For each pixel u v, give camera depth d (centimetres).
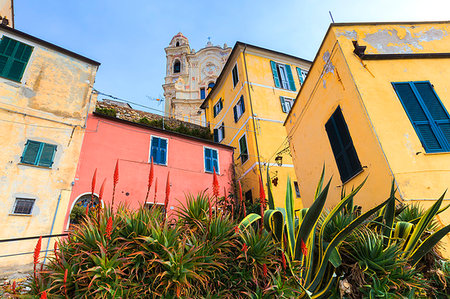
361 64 636
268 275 304
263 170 1436
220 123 2045
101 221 275
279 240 359
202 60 3916
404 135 534
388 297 316
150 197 1107
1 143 868
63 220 870
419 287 345
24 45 1059
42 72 1058
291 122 1027
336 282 353
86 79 1174
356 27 706
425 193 473
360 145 588
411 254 374
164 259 259
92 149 1062
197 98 3491
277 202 1371
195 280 271
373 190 544
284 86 1853
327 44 737
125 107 1738
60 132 1007
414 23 718
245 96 1672
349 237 382
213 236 315
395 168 497
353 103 611
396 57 645
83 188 972
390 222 405
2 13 1372
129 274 254
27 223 809
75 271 244
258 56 1878
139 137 1223
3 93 938
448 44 681
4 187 818
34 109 982
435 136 531
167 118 1947
